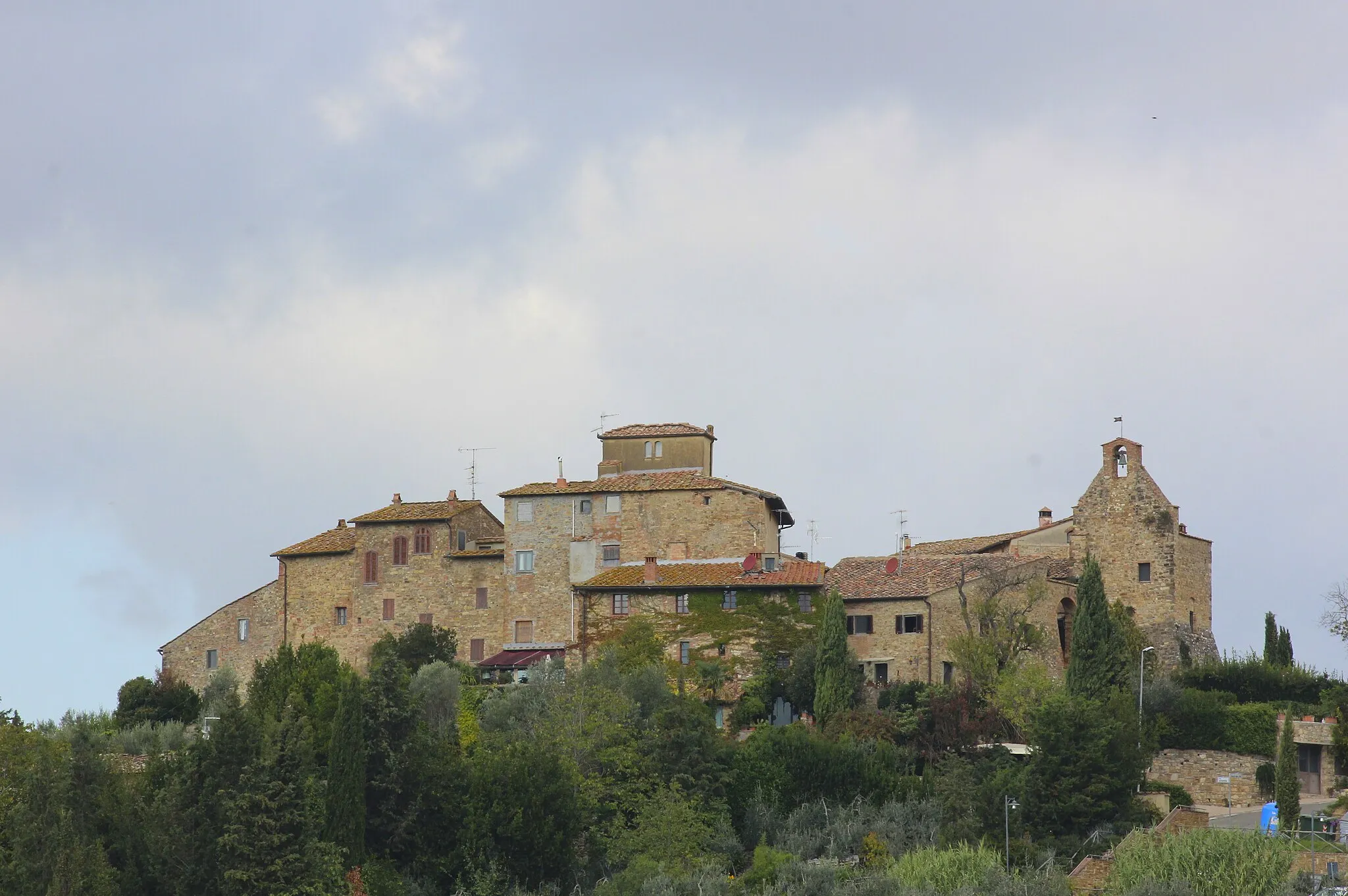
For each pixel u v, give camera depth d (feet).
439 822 472.85
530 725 542.16
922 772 552.00
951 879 436.76
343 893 428.15
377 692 476.95
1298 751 561.02
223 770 433.89
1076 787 497.87
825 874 438.81
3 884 393.70
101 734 532.32
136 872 415.23
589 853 490.90
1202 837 426.92
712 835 504.02
